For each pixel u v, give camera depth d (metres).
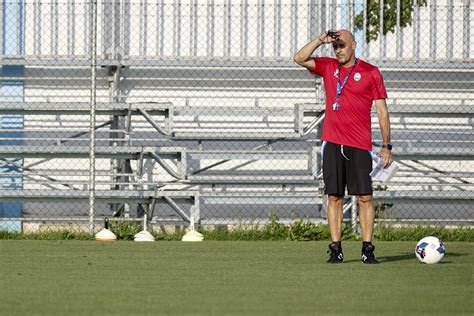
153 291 22.84
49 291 22.80
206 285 24.16
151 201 52.06
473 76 59.84
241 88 58.84
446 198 53.50
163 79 58.41
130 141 54.62
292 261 31.86
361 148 30.03
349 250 38.12
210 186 57.12
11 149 52.56
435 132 58.94
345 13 58.22
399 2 55.97
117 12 57.44
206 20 58.19
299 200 53.47
